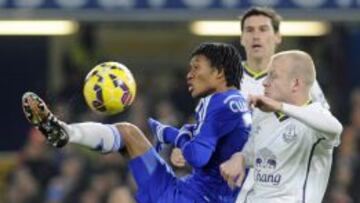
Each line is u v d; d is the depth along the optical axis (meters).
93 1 34.81
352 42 42.56
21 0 34.75
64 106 37.75
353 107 38.25
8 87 44.31
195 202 22.33
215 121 21.86
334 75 41.44
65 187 36.62
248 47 25.48
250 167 22.50
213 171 22.30
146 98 40.12
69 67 41.44
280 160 22.27
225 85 22.25
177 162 23.08
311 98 23.00
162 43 46.94
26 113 21.12
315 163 22.23
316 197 22.23
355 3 34.84
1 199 40.59
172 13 34.78
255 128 22.44
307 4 34.75
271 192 22.33
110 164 36.25
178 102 41.59
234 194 22.50
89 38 42.53
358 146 36.53
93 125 21.97
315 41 41.81
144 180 22.52
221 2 34.62
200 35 43.38
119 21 35.09
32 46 44.25
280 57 22.05
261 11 25.47
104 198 35.44
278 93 21.92
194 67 22.27
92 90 21.89
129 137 22.45
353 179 35.50
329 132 21.34
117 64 22.11
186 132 22.34
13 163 41.59
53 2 34.81
